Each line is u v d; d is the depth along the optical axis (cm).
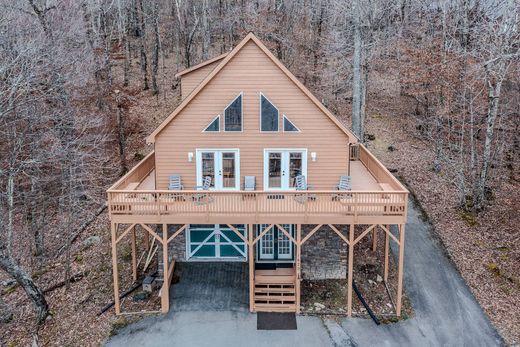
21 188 2092
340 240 1662
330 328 1427
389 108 3184
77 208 2155
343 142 1595
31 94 2097
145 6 4003
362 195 1489
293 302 1543
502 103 2512
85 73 2802
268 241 1712
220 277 1662
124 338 1388
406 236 1911
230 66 1540
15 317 1535
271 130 1589
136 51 4091
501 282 1609
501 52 1925
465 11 2498
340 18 3322
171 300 1562
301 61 3356
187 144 1600
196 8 3888
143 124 2920
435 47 2817
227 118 1580
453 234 1898
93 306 1547
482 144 2569
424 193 2217
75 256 1888
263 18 3225
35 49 1925
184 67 3694
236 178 1625
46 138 2084
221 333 1407
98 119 2417
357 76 2208
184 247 1722
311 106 1569
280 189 1634
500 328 1414
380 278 1672
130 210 1441
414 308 1520
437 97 2553
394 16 3519
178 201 1495
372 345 1354
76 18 3052
